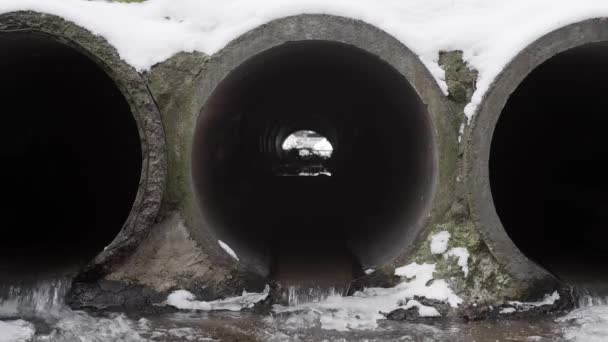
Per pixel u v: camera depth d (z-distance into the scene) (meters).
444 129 5.73
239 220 8.10
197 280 5.72
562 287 5.71
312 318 5.42
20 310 5.59
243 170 11.03
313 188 16.38
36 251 7.15
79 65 7.31
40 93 8.34
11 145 8.66
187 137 5.70
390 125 8.20
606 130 7.64
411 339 4.96
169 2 5.82
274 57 6.15
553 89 7.74
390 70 5.82
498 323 5.38
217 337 4.96
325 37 5.55
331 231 10.18
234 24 5.67
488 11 5.84
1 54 5.98
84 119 9.29
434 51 5.74
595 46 5.60
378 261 6.42
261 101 10.88
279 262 7.38
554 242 7.97
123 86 5.54
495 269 5.65
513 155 9.40
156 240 5.71
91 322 5.28
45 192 9.28
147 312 5.56
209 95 5.68
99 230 8.32
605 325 5.24
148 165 5.57
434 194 5.77
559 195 8.86
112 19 5.67
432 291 5.61
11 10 5.34
